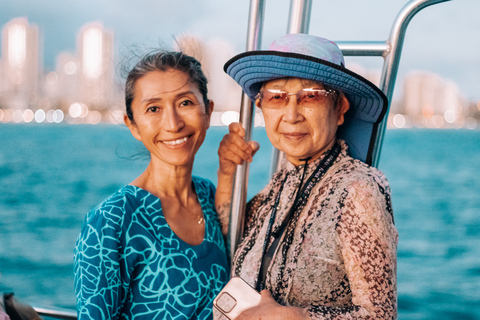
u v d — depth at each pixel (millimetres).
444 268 11898
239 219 1807
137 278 1579
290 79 1455
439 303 9453
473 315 8812
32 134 74625
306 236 1402
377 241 1276
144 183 1746
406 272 11633
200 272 1660
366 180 1348
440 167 34688
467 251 13461
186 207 1809
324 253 1356
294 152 1477
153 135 1658
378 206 1306
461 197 22516
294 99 1435
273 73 1441
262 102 1525
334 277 1362
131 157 1849
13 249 13695
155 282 1580
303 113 1442
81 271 1472
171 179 1754
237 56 1487
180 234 1708
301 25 1680
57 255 13203
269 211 1627
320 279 1369
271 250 1506
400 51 1610
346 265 1314
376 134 1602
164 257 1596
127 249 1542
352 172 1409
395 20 1589
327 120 1468
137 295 1582
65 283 10906
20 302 1865
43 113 152250
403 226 16812
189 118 1672
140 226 1587
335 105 1506
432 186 26016
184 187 1807
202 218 1829
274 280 1450
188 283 1618
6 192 23438
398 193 24016
